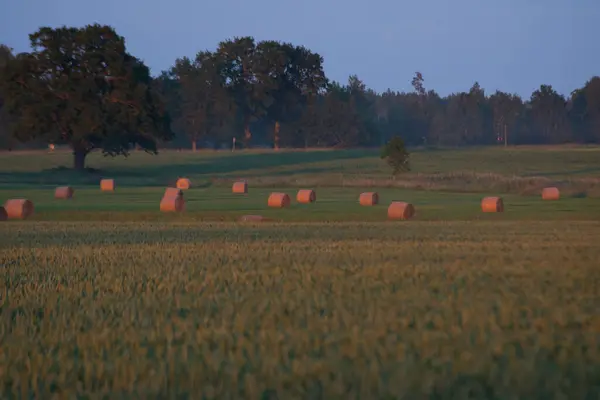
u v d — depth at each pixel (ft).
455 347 126.11
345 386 105.81
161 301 172.65
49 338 134.62
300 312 156.35
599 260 251.39
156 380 107.76
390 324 144.36
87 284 198.18
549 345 128.06
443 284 196.24
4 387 107.76
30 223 457.27
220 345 127.24
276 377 109.50
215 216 506.48
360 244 312.71
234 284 199.00
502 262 245.45
